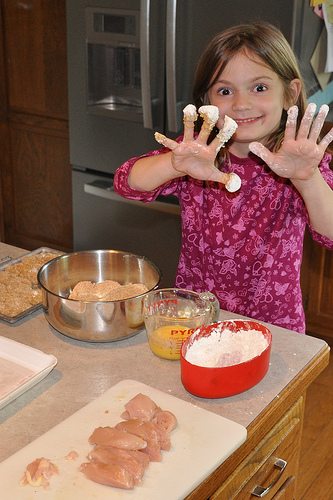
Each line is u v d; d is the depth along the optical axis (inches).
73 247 124.6
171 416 36.7
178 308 48.6
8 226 136.7
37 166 126.5
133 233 109.4
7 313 50.8
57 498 31.8
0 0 117.0
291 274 59.1
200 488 33.6
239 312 61.7
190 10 88.8
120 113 102.4
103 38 99.5
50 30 112.5
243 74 51.0
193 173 41.9
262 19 83.7
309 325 103.6
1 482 32.8
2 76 123.3
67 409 39.6
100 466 32.9
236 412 39.1
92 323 44.9
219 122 54.2
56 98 117.4
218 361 41.1
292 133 40.7
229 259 59.9
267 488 42.1
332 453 80.7
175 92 93.7
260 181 56.8
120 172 55.8
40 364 43.5
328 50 91.9
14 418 38.7
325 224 48.1
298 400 45.5
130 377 42.9
